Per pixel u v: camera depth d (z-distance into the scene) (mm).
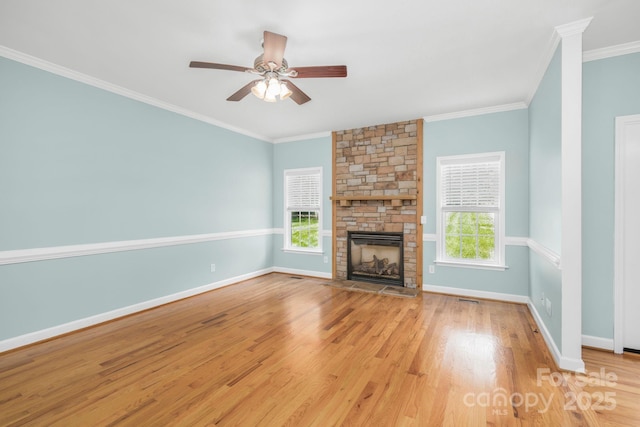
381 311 3590
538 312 3148
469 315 3443
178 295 4055
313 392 2008
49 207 2869
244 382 2125
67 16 2113
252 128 5066
